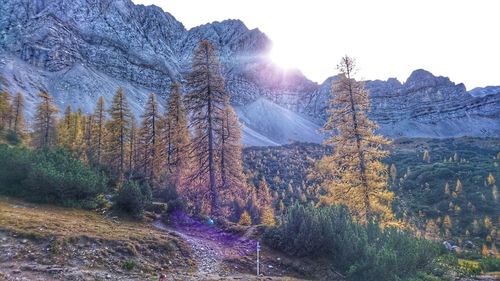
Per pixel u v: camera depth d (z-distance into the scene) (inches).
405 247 558.3
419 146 7554.1
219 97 1027.3
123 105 1675.7
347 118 855.1
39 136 2096.5
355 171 826.2
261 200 2188.7
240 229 719.1
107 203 808.9
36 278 366.3
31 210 643.5
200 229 743.7
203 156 1013.2
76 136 2260.1
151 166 1563.7
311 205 707.4
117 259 466.6
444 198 3806.6
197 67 1027.3
